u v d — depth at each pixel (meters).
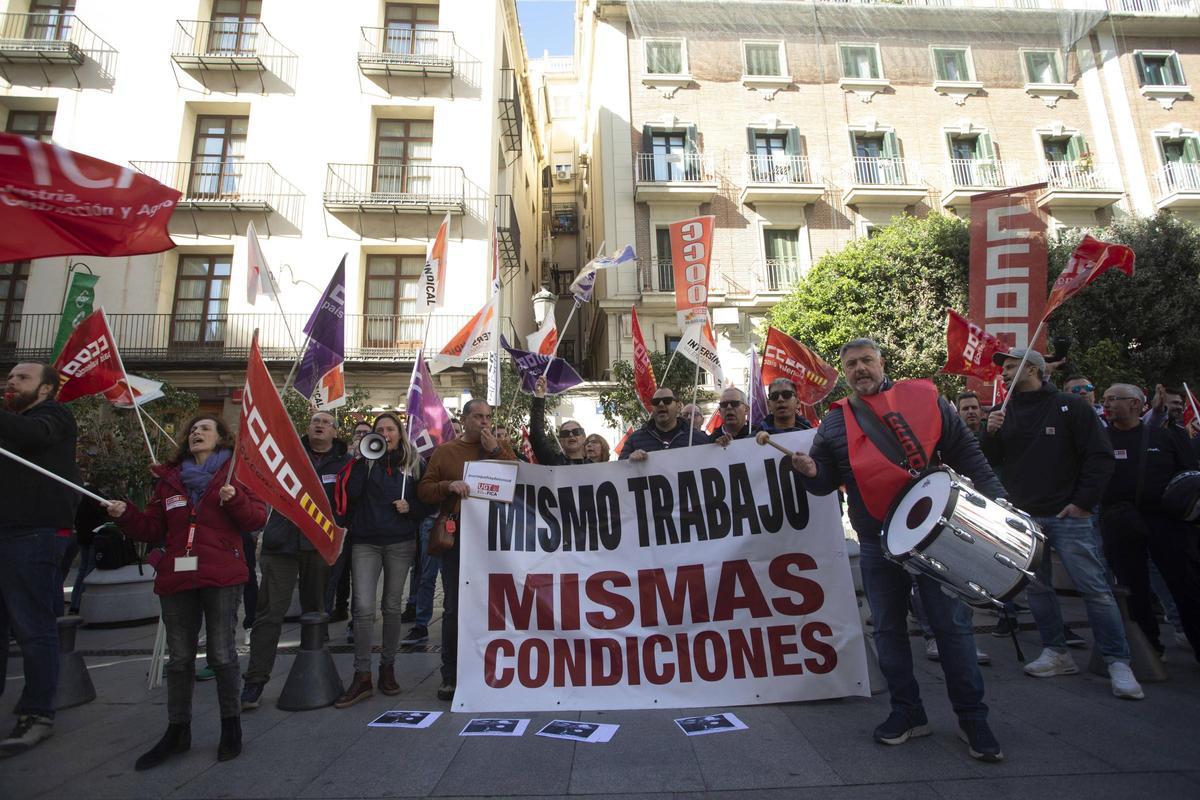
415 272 17.12
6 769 3.10
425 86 17.77
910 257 16.06
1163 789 2.57
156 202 3.23
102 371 5.23
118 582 7.21
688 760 2.99
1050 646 4.27
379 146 17.80
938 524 2.76
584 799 2.64
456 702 3.82
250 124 17.14
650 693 3.82
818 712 3.62
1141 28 23.59
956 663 3.02
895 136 22.00
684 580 4.05
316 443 4.89
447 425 7.48
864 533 3.34
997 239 5.26
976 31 23.30
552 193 34.19
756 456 4.17
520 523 4.21
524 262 24.12
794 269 20.70
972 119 22.55
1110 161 22.41
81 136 16.75
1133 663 4.06
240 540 3.46
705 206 20.88
